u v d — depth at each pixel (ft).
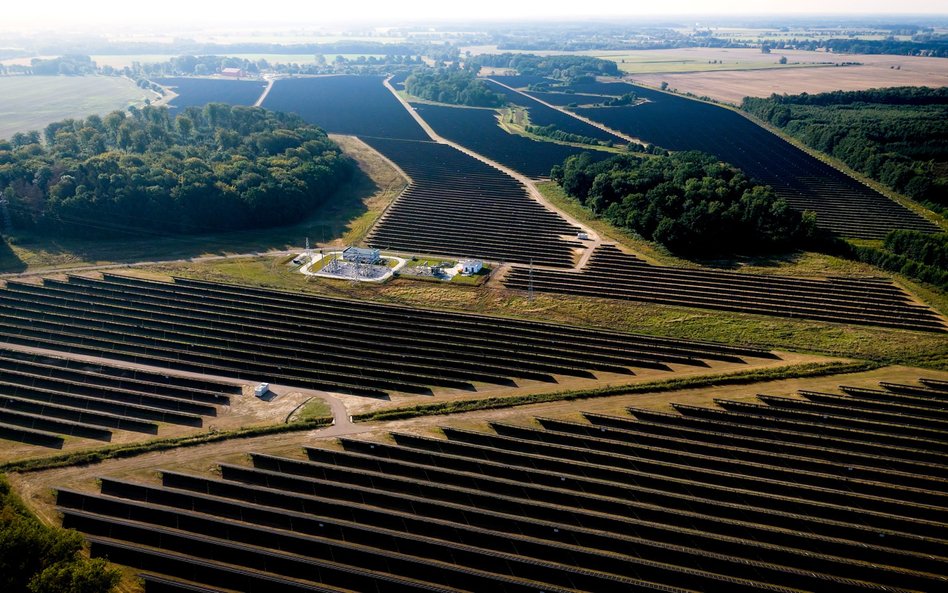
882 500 245.24
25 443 279.69
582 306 424.87
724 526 235.40
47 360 347.77
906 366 350.64
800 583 214.90
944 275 438.40
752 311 414.00
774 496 248.73
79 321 388.98
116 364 345.10
